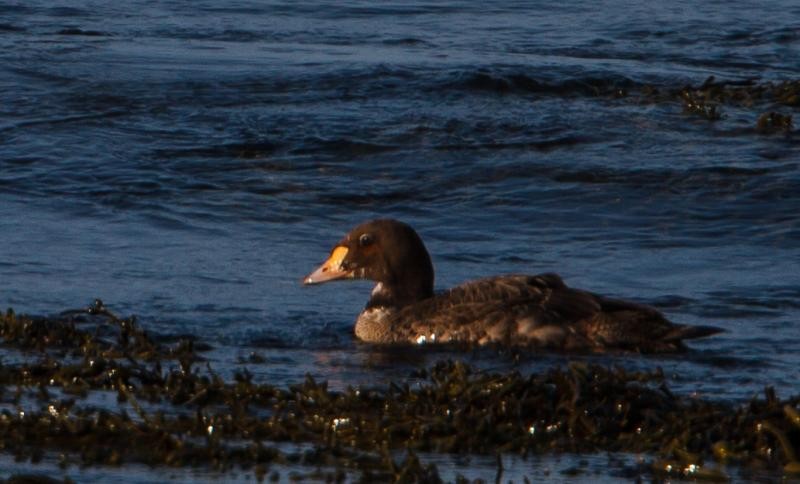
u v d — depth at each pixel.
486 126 21.41
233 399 10.85
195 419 10.23
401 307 13.19
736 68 27.00
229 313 13.74
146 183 18.94
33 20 30.20
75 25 29.81
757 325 13.52
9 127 21.23
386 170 19.64
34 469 9.45
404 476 9.30
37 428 10.06
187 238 16.75
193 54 26.50
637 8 32.69
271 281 15.07
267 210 18.05
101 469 9.48
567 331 12.66
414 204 18.39
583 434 10.23
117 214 17.61
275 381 11.60
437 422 10.19
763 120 21.50
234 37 29.16
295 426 10.24
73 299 14.03
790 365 12.16
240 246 16.50
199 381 11.11
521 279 13.09
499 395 10.60
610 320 12.64
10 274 14.91
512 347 12.70
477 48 28.12
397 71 24.64
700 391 11.31
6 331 12.59
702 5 33.00
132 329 12.56
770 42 29.25
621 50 28.23
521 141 20.75
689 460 9.67
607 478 9.49
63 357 12.09
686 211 18.02
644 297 14.53
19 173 19.16
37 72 24.34
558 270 15.75
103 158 19.89
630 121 21.78
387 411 10.48
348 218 17.91
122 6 32.41
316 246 16.69
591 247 16.73
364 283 15.07
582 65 25.66
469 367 11.55
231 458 9.67
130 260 15.68
